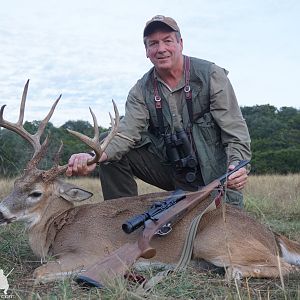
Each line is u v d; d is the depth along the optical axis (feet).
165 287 4.86
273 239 5.91
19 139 15.96
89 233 6.09
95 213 6.30
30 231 6.52
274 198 12.68
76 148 21.15
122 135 7.19
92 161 6.43
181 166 7.03
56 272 5.53
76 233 6.17
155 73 7.14
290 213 10.66
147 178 7.77
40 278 5.35
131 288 4.78
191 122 6.98
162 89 7.07
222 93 6.86
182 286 4.90
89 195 6.61
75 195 6.59
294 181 17.85
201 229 5.85
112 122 6.53
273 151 39.45
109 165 7.68
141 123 7.25
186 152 6.98
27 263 6.21
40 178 6.48
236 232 5.72
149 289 4.76
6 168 14.90
